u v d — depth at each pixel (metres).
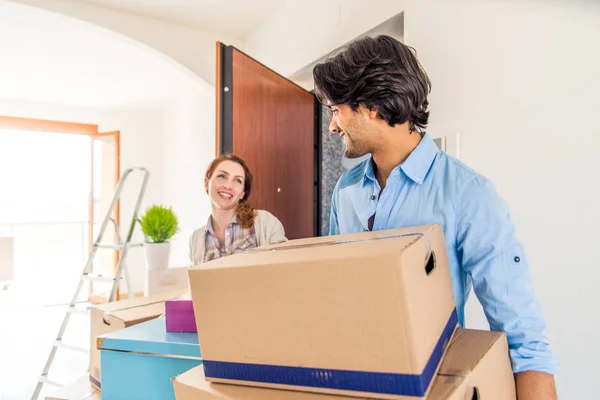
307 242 0.71
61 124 5.03
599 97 1.18
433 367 0.52
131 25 2.97
